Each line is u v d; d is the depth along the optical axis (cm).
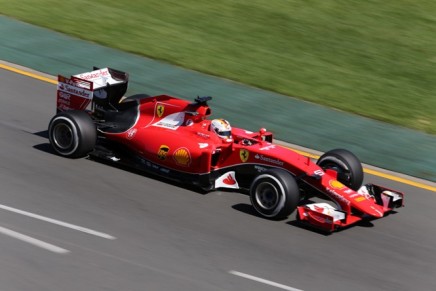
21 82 6162
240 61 7056
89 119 4812
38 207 4178
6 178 4478
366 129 5969
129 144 4806
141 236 3988
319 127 5916
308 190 4475
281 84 6662
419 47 7856
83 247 3806
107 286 3484
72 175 4622
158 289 3500
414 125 6153
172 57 6944
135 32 7419
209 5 8331
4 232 3862
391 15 8538
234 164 4606
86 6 7956
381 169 5334
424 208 4806
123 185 4578
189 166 4575
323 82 6819
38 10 7688
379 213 4338
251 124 5831
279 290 3600
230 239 4062
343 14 8419
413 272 3972
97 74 5128
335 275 3822
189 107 4762
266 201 4334
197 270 3706
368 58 7481
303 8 8462
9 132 5178
